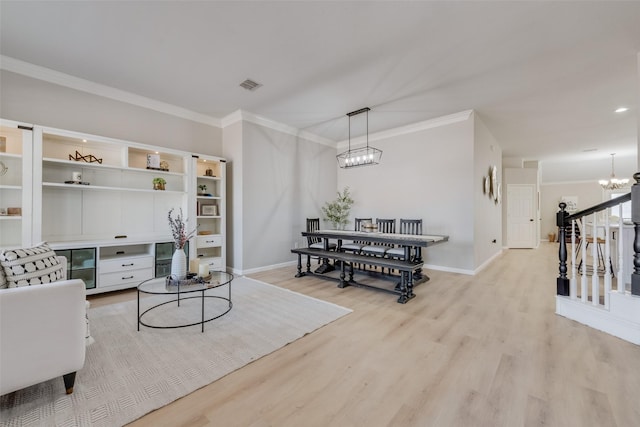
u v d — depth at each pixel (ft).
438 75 10.91
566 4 7.18
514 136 19.40
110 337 7.50
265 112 15.07
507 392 5.29
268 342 7.30
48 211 10.84
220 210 15.02
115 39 8.73
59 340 4.97
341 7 7.33
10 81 10.03
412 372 5.97
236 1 7.13
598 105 13.85
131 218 12.91
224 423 4.56
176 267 8.66
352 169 20.63
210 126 15.80
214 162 15.38
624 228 11.21
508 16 7.63
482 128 16.39
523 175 26.30
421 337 7.60
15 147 10.03
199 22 7.93
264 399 5.15
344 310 9.61
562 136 19.33
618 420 4.55
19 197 10.05
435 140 16.19
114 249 12.37
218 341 7.34
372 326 8.33
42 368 4.82
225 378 5.78
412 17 7.71
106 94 12.10
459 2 7.14
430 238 11.87
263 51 9.36
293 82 11.55
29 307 4.69
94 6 7.27
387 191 18.57
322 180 20.25
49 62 10.09
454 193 15.42
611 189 31.09
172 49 9.27
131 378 5.70
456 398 5.13
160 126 13.82
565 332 7.84
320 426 4.50
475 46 9.02
